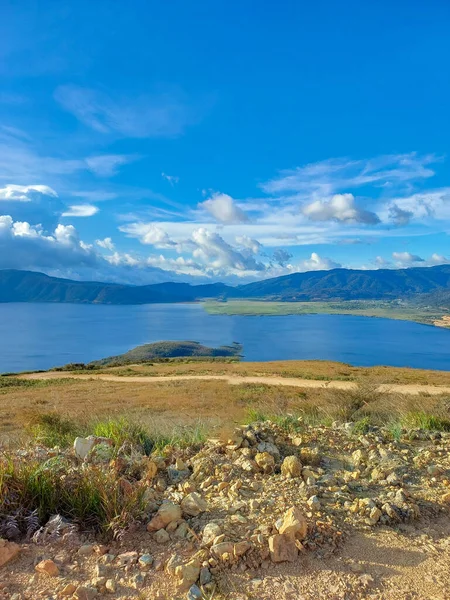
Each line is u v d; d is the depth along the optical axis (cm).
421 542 290
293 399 1947
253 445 473
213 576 241
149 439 538
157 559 255
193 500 317
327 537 284
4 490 298
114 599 222
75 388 3228
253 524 290
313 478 385
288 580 240
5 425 1336
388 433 590
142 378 4069
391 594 232
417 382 3169
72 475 335
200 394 2614
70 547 268
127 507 297
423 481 407
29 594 223
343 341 18425
